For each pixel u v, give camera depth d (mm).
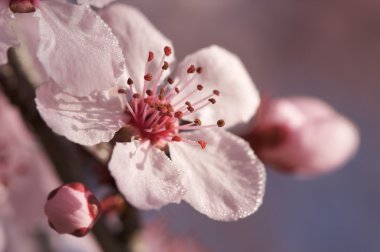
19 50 114
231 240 212
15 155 129
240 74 113
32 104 114
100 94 106
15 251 149
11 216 130
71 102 104
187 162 109
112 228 119
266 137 132
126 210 117
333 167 136
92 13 103
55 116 102
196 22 216
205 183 108
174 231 157
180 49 214
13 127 129
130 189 105
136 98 109
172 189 106
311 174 136
